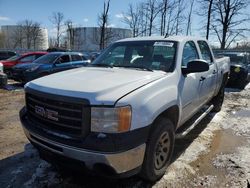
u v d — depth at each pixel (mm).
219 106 6605
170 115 3461
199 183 3246
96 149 2418
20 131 5121
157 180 3277
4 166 3646
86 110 2490
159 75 3275
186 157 3951
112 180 3271
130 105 2549
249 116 6332
